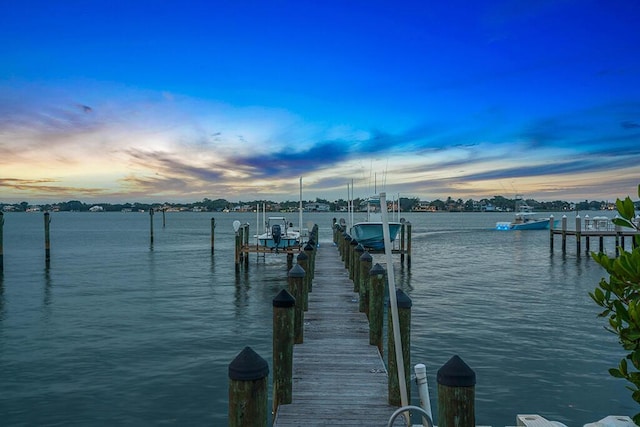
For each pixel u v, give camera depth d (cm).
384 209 454
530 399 923
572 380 1016
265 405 386
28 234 7019
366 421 589
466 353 1193
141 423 845
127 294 2069
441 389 407
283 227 3419
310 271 1512
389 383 634
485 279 2525
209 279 2550
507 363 1119
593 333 1380
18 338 1353
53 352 1223
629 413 870
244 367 379
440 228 9875
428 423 395
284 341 636
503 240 5859
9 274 2678
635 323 316
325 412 612
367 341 915
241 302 1908
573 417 853
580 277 2598
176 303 1875
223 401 932
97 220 16412
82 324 1519
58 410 891
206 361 1159
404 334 625
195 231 8269
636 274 319
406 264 3183
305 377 730
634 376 348
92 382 1022
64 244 4988
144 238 6125
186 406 911
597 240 5788
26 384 1010
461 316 1603
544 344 1270
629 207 357
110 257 3659
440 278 2564
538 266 3134
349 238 2042
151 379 1039
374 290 893
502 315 1620
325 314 1130
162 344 1298
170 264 3212
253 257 3609
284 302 637
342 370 760
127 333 1409
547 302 1861
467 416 399
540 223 8062
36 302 1875
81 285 2300
